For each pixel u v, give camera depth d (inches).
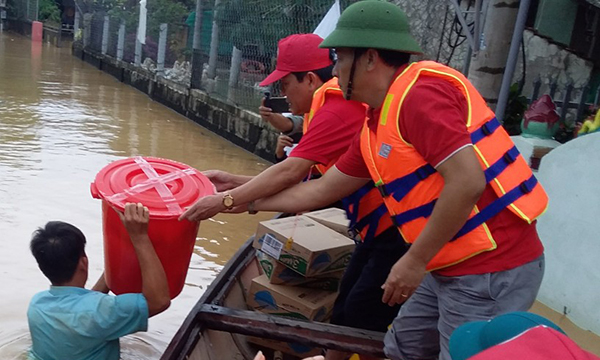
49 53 973.8
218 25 479.8
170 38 629.0
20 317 157.3
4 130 379.2
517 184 88.5
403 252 116.7
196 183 118.0
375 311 122.0
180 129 471.2
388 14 89.4
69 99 549.0
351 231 126.0
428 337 102.7
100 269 192.5
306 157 111.2
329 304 140.9
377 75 90.8
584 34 291.4
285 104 180.7
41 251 114.3
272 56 404.8
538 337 47.8
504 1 200.4
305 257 133.8
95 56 845.8
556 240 172.1
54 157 324.5
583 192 163.9
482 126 88.1
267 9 407.8
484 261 89.2
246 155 402.0
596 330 160.4
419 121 83.2
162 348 152.9
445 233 83.5
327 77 128.6
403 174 89.4
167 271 113.3
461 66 331.6
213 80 488.4
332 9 199.8
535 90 242.7
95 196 110.8
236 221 258.1
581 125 207.8
